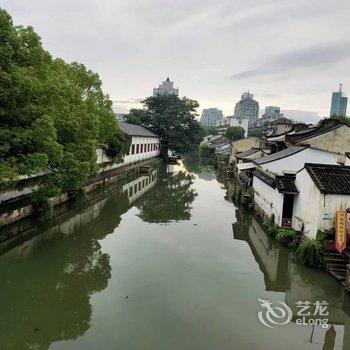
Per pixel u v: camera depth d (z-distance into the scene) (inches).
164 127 2484.0
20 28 628.1
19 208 692.1
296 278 559.8
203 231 800.3
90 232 751.7
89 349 355.9
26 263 572.1
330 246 578.2
